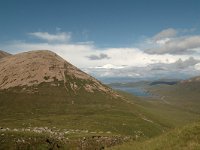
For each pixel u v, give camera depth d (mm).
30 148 53250
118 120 164125
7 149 50719
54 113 190875
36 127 123375
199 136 30797
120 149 39031
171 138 33062
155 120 193250
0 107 197125
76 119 162125
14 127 130750
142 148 34031
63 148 58938
